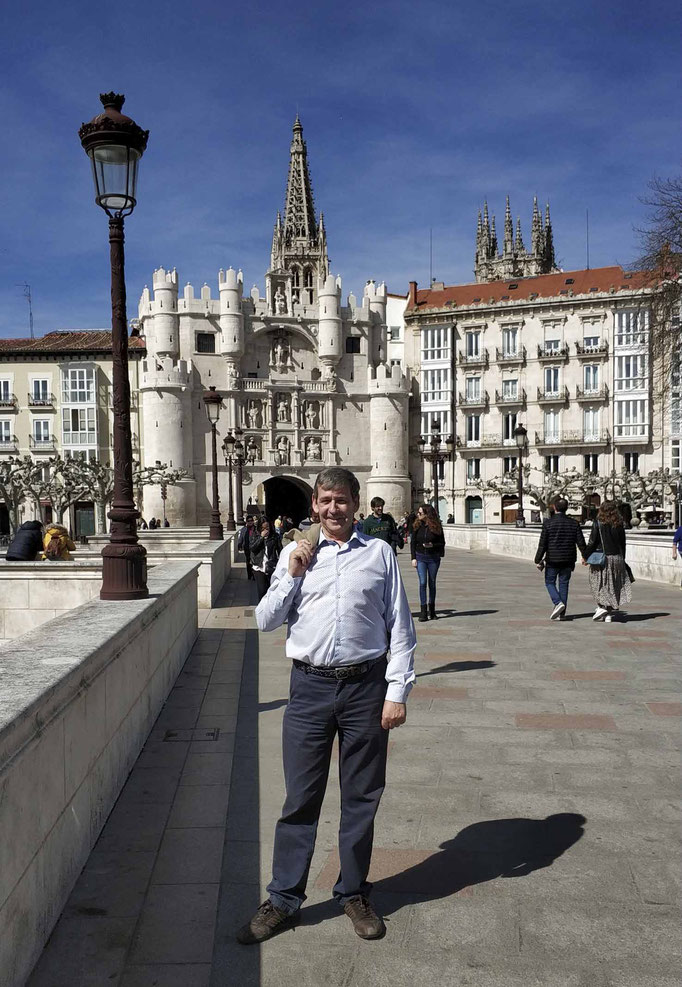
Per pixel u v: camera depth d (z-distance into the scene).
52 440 68.81
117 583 7.39
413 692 8.26
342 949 3.61
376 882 4.22
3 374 69.25
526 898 4.02
